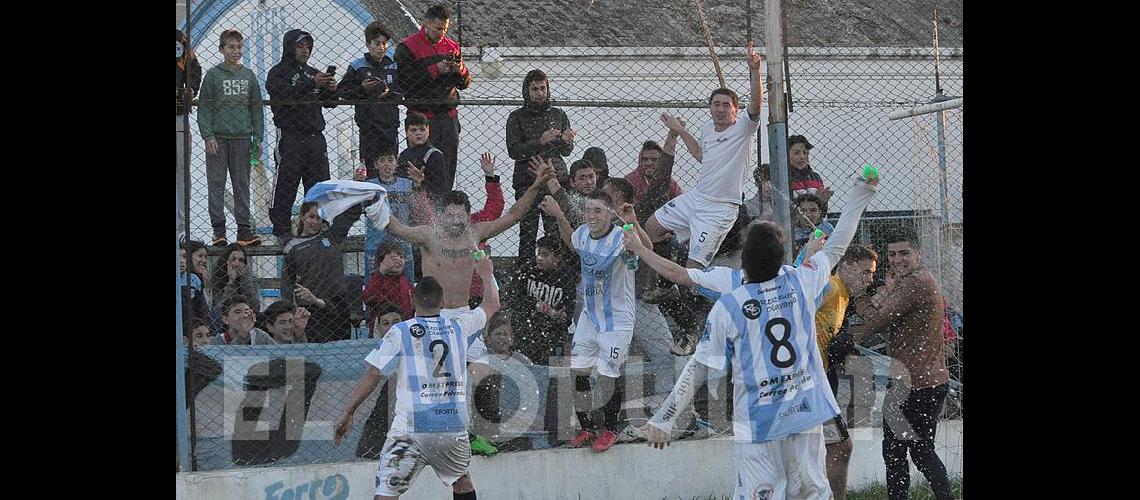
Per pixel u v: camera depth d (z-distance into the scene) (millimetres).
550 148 29406
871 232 34250
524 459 26062
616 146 32438
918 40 40656
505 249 29469
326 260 27438
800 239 30219
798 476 22031
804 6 40688
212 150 28766
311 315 27188
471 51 36062
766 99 31516
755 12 40031
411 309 27625
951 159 33688
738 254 30125
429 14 29875
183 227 24344
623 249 26547
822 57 36781
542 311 28094
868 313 26938
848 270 25953
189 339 24484
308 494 24812
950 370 30219
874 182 23188
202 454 24891
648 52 36469
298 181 29359
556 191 28375
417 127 28953
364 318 28141
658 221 29578
